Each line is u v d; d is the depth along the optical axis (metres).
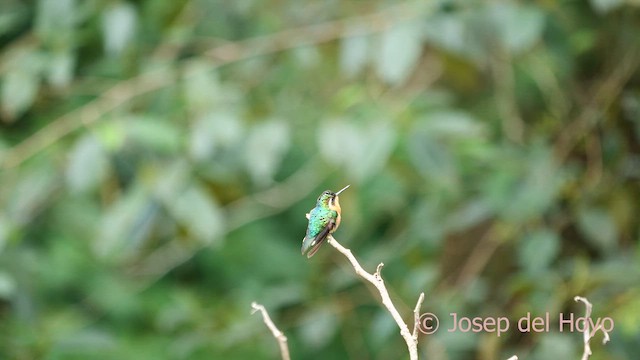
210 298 12.13
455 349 9.70
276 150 9.18
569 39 9.66
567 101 10.24
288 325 10.35
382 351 10.52
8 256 9.99
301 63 10.24
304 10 10.71
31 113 10.86
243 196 11.05
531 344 9.27
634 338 8.88
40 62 9.22
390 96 10.02
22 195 9.51
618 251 9.62
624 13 9.81
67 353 10.92
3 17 9.37
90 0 9.53
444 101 9.91
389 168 10.88
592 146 10.01
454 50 9.00
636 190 10.05
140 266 11.88
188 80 9.74
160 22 10.34
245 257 12.28
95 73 10.30
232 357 11.17
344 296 10.31
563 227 9.95
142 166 9.27
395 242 10.58
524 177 9.43
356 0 10.62
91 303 11.74
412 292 9.78
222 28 10.55
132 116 9.34
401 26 9.01
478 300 9.69
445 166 9.12
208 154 9.16
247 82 10.66
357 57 9.39
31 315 10.04
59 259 11.39
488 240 10.07
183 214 9.08
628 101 9.81
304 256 12.27
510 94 10.40
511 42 8.88
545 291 9.07
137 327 11.98
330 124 9.09
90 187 9.01
